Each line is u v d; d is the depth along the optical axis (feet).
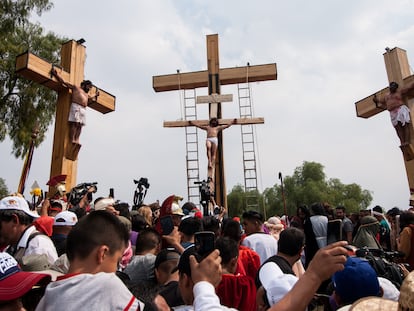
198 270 6.08
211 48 55.98
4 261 6.32
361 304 6.23
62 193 27.89
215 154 51.21
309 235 20.30
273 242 15.71
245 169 59.11
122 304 5.62
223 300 8.81
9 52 58.95
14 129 60.34
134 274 11.03
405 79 45.75
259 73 53.83
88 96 43.80
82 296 5.54
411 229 19.58
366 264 8.02
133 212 20.84
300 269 13.91
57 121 42.47
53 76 40.47
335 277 7.99
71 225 13.39
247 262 13.26
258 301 10.18
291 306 5.55
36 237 11.35
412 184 44.01
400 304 4.99
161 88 56.49
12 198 11.31
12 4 58.95
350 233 28.07
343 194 159.84
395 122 45.09
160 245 13.07
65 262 9.95
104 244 6.32
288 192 160.04
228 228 13.99
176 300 8.02
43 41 62.03
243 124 52.06
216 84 54.49
